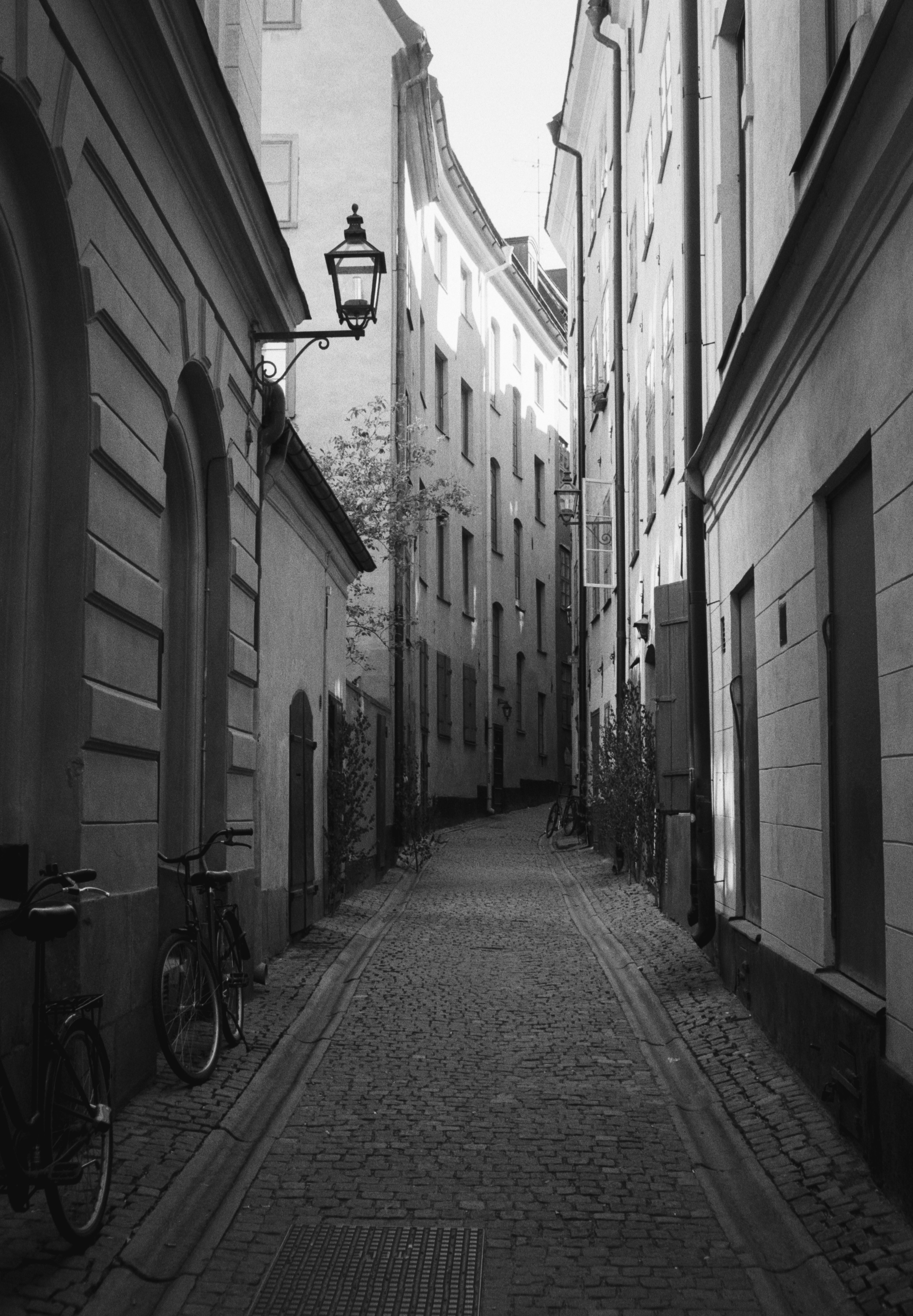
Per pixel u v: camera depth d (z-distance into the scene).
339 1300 4.45
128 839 6.55
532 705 39.31
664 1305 4.42
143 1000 6.76
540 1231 5.09
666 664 12.88
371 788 18.09
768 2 8.52
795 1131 6.12
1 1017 5.10
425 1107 6.80
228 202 8.29
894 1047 5.16
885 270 5.36
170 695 8.93
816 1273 4.61
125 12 6.23
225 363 8.99
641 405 18.27
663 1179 5.70
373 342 22.50
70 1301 4.22
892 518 5.23
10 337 5.62
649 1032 8.63
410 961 11.59
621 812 17.47
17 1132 4.34
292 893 12.24
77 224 5.77
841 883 6.51
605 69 23.16
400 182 23.06
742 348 7.86
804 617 7.11
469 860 22.66
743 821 9.54
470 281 33.00
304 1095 7.05
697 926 11.26
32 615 5.76
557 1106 6.84
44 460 5.88
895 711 5.17
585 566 22.42
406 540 21.12
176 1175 5.48
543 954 12.00
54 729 5.84
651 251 16.98
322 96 23.08
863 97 5.02
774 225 8.34
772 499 8.03
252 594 10.06
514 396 37.50
